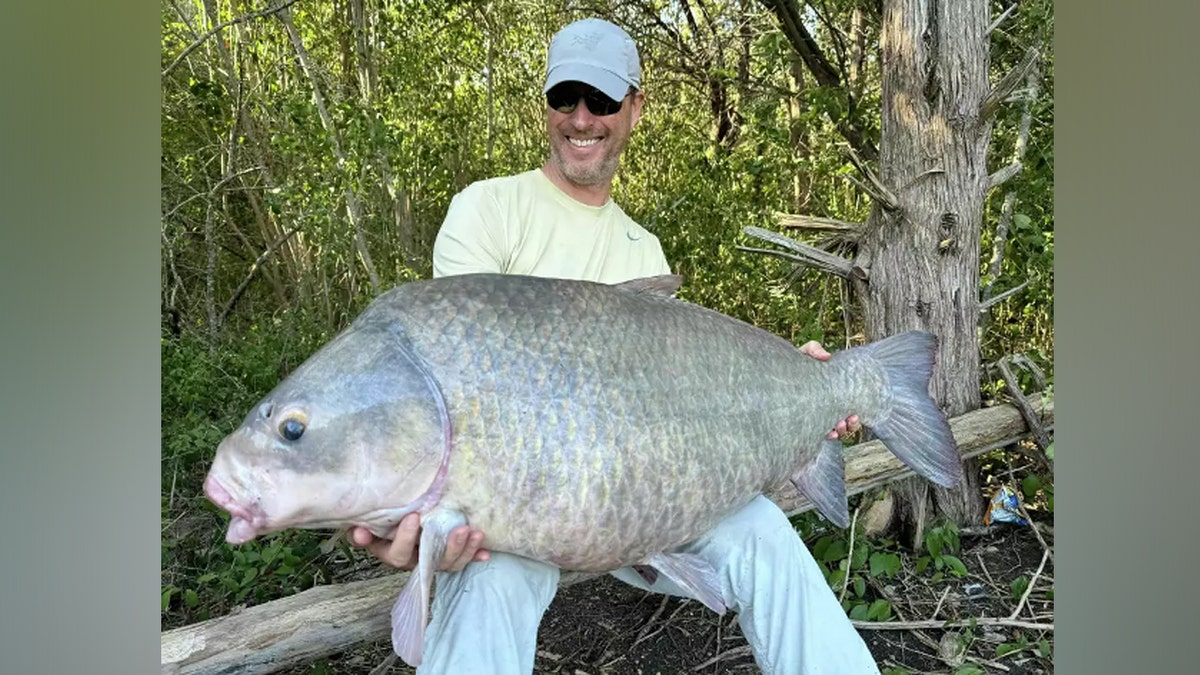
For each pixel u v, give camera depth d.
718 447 2.12
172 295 7.51
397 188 7.09
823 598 2.30
